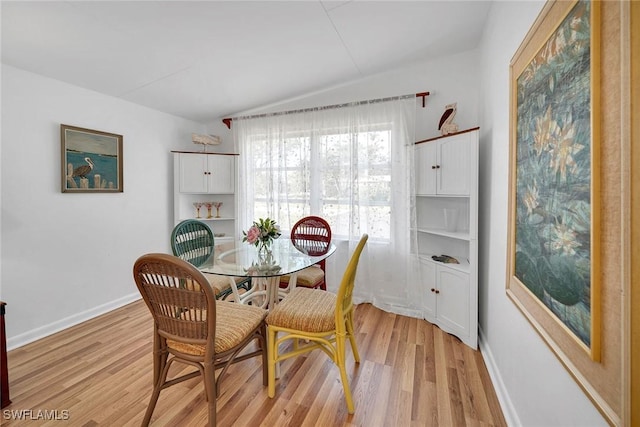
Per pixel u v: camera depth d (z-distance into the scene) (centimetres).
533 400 123
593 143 78
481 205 232
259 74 279
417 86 289
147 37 204
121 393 168
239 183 366
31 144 226
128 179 304
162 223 345
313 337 162
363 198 308
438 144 249
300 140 336
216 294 220
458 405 160
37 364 196
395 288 297
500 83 178
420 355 210
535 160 118
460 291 229
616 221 71
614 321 72
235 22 197
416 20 213
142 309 290
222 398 165
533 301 120
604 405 74
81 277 263
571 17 90
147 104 317
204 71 263
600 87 76
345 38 230
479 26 227
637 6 64
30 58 208
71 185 252
